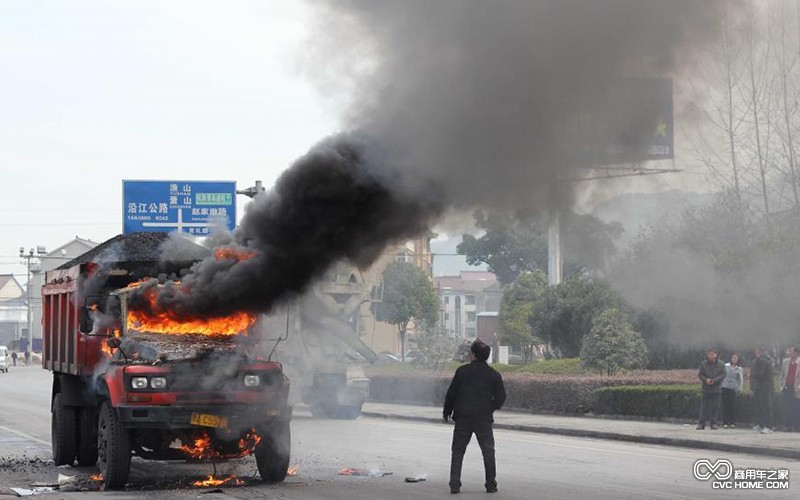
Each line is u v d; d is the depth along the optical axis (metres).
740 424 24.39
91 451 16.70
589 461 17.58
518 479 14.87
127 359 14.31
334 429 25.66
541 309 41.44
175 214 32.09
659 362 35.19
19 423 27.56
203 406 13.62
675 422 26.56
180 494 13.44
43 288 18.42
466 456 18.41
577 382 30.17
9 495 13.57
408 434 23.86
